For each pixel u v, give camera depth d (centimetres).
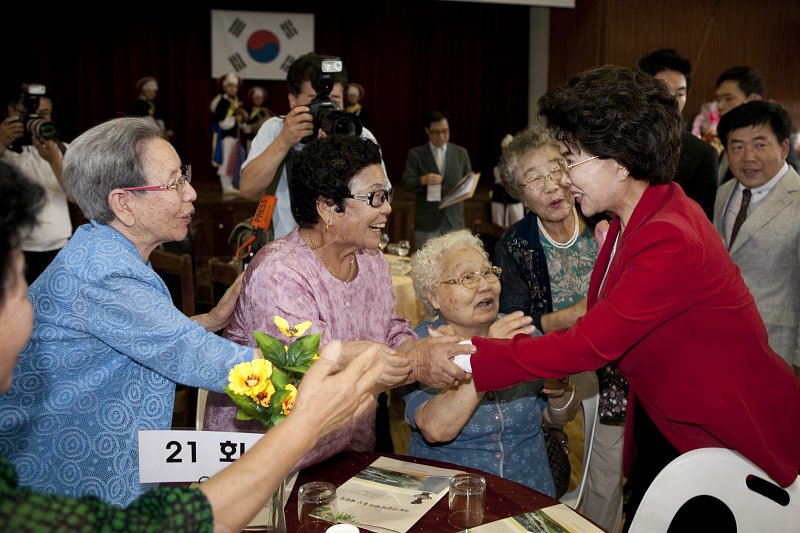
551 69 904
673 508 165
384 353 170
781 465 161
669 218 154
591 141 153
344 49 1173
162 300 147
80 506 84
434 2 1184
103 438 147
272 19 1129
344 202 174
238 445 142
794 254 271
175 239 156
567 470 237
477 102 1217
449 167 660
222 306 198
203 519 91
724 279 156
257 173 280
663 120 152
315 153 175
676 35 798
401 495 165
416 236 663
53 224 425
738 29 806
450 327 193
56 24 1088
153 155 148
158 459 143
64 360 143
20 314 94
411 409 202
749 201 286
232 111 977
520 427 206
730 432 158
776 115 273
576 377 227
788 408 162
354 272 191
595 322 155
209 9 1120
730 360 158
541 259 240
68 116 1114
